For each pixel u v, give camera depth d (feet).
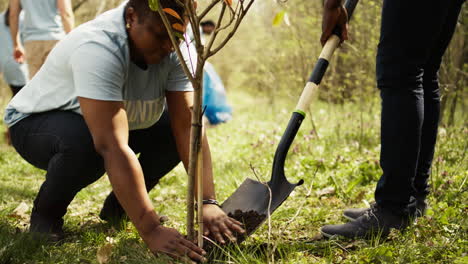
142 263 6.29
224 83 35.45
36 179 12.03
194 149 5.87
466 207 8.00
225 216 6.68
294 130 7.09
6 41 15.80
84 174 7.14
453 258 6.27
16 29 14.92
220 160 13.97
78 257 6.80
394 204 7.18
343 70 19.21
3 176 12.23
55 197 7.30
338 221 8.26
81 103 6.27
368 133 15.16
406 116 6.84
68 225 8.34
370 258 6.37
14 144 7.83
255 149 14.71
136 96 7.01
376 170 10.53
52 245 7.28
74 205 9.87
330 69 19.80
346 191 9.66
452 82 15.66
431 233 7.02
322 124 18.49
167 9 5.35
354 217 8.05
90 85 6.19
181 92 7.17
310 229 7.91
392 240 7.00
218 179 11.60
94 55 6.29
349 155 13.05
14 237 7.16
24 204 9.46
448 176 9.90
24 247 6.93
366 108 18.76
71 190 7.27
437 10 6.59
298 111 7.08
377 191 7.31
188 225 6.19
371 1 15.01
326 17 7.04
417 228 7.18
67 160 7.00
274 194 6.99
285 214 8.55
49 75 7.19
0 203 9.70
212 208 6.73
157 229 6.16
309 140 14.74
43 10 13.65
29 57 13.85
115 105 6.27
